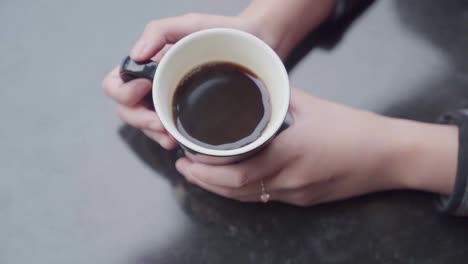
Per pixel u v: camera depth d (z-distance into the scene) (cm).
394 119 57
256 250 57
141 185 58
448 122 58
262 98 50
